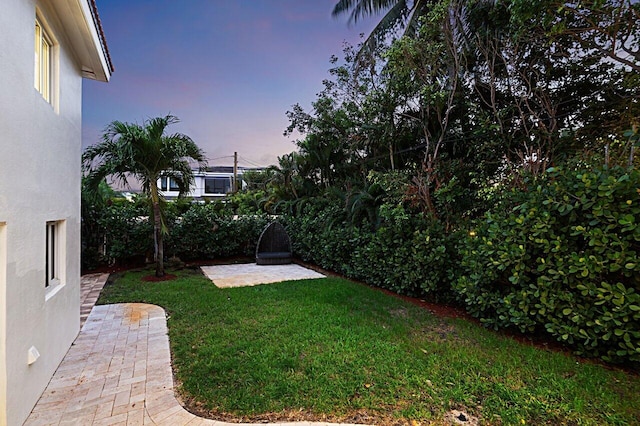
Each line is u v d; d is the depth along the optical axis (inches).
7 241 91.0
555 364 131.3
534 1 186.5
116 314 196.5
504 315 163.2
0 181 88.2
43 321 115.4
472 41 269.7
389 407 102.8
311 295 235.0
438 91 272.2
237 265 375.6
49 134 125.6
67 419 98.7
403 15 357.1
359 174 433.4
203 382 116.8
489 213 179.0
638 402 106.0
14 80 96.0
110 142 259.0
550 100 260.4
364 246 278.2
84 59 175.5
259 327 170.1
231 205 584.4
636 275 125.4
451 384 115.9
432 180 265.0
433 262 212.8
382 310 203.3
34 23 111.3
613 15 193.2
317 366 127.3
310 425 94.3
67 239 148.7
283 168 568.1
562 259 140.7
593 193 134.8
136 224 346.3
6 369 89.0
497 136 260.8
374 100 309.6
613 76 243.9
